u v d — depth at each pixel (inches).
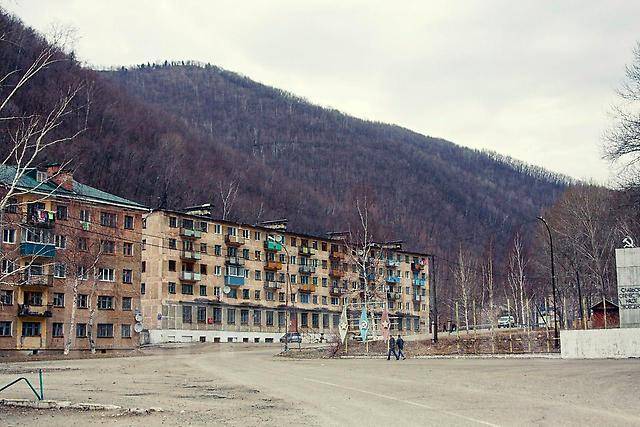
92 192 2987.2
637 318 1999.3
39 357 2380.7
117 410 745.6
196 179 6117.1
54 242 2709.2
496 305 4864.7
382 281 3747.5
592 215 3609.7
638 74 1932.8
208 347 3304.6
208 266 3964.1
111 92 5777.6
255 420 652.7
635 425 588.1
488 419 634.8
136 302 3105.3
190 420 660.7
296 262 4547.2
